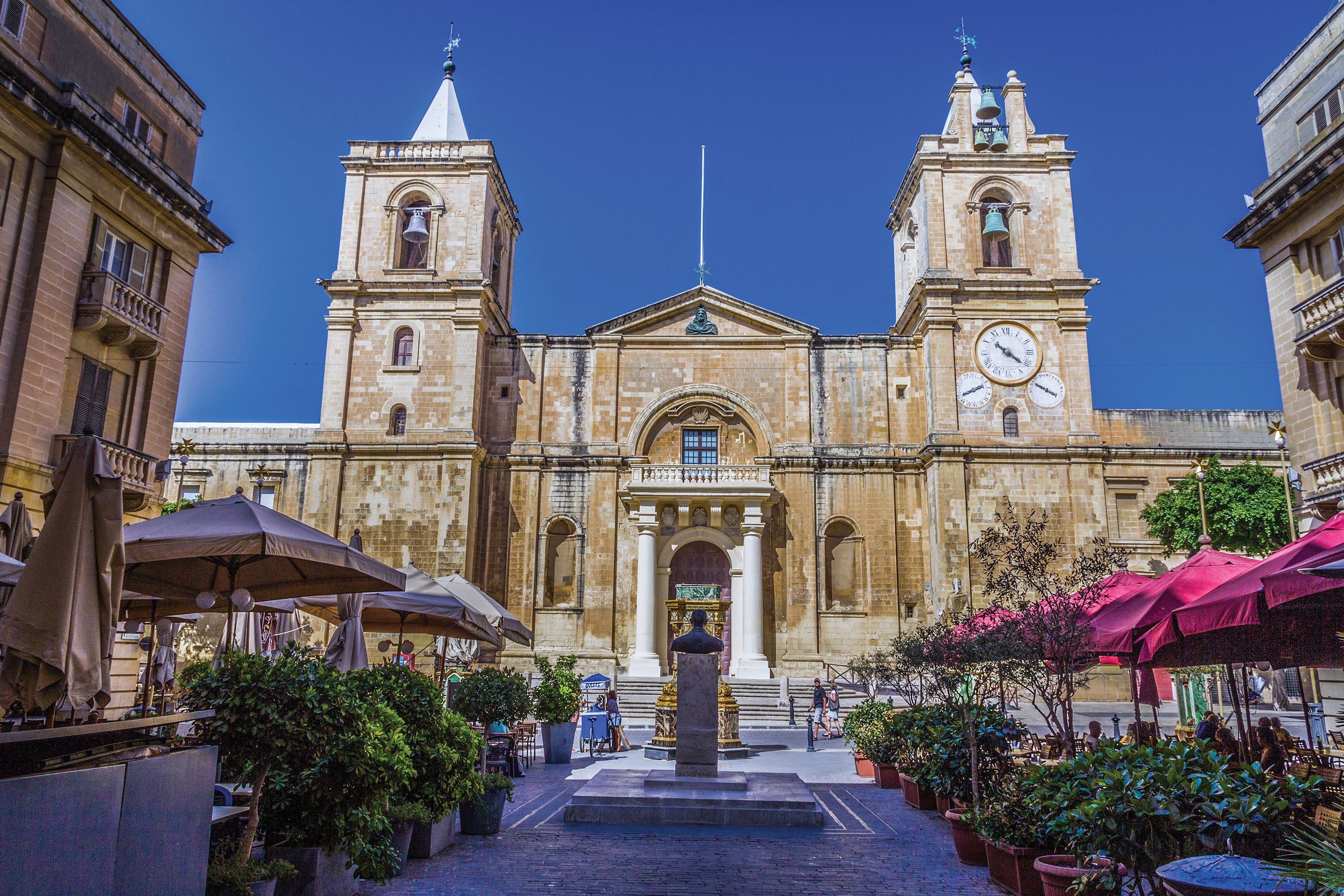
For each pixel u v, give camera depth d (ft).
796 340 133.28
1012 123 134.72
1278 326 73.36
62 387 65.82
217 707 27.09
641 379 133.39
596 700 102.99
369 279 130.21
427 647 116.16
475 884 34.01
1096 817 24.34
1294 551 35.78
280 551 32.73
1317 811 27.50
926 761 49.11
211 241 81.97
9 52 61.82
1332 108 70.44
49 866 18.49
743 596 121.60
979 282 126.62
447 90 142.20
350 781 28.96
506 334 135.13
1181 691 86.99
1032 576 44.70
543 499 128.57
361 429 125.39
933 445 121.80
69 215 66.59
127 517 70.44
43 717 46.19
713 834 43.93
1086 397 124.16
